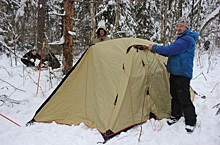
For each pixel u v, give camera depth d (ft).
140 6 45.24
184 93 12.55
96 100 13.41
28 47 40.14
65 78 14.33
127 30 39.37
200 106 15.93
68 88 14.30
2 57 36.60
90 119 13.35
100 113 12.89
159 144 11.22
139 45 14.46
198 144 11.15
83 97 14.06
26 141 11.70
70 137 12.04
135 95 13.41
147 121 13.50
